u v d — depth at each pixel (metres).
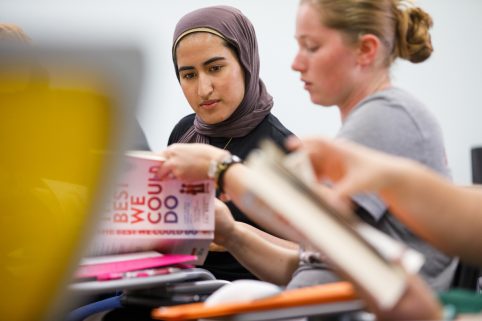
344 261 1.48
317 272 2.46
